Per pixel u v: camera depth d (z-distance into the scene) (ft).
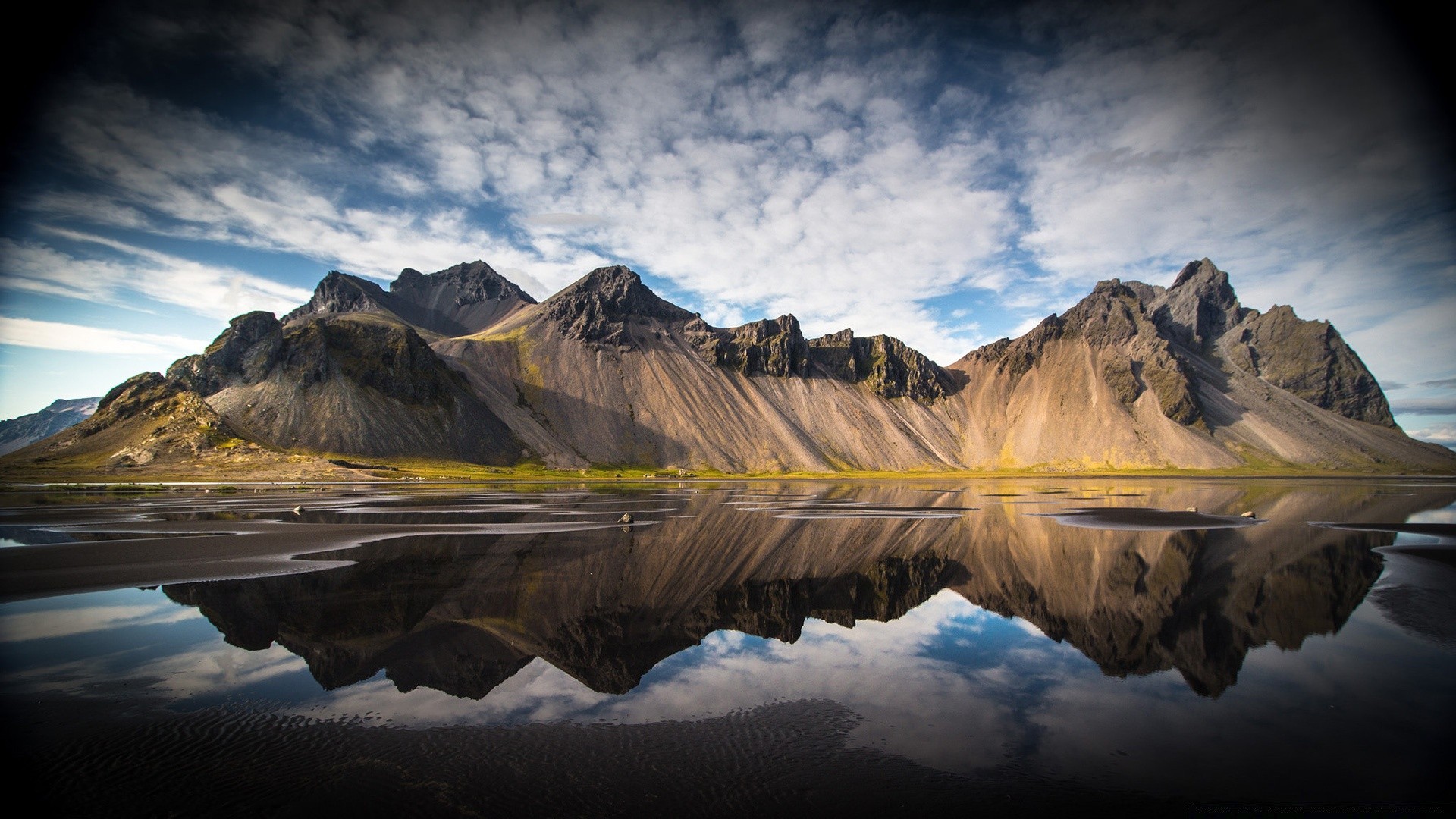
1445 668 71.26
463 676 67.26
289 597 99.66
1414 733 53.72
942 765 47.70
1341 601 104.53
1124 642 81.71
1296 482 586.86
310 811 41.11
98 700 59.31
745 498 343.05
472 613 91.66
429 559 132.87
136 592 102.12
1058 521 223.10
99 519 196.75
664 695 62.08
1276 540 173.37
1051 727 54.75
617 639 81.46
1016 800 42.75
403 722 55.21
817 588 114.42
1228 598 107.14
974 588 115.96
